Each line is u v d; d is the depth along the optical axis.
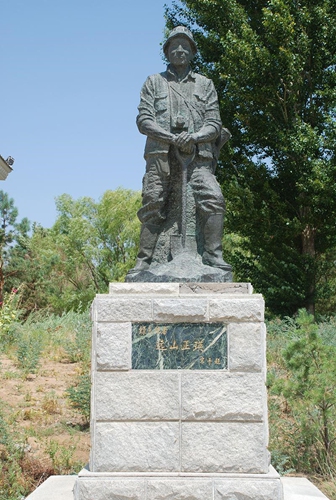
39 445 7.16
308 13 15.87
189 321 5.21
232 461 5.02
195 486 4.91
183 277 5.55
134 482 4.93
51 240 37.31
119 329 5.21
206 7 17.27
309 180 15.46
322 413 6.97
